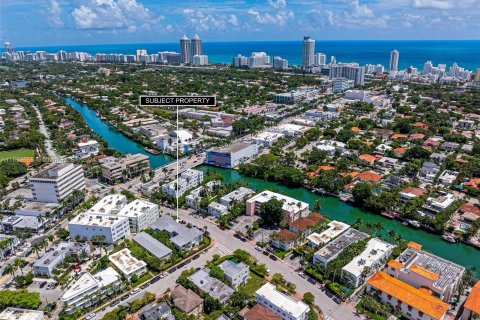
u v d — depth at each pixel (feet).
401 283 588.91
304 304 558.15
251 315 536.01
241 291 593.83
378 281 598.75
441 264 632.79
